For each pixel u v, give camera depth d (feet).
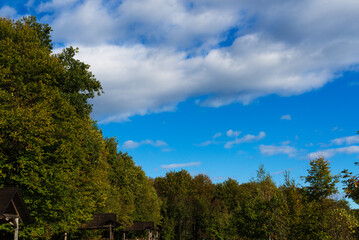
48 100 93.61
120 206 197.88
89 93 123.44
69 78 115.75
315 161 104.47
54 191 90.79
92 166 134.62
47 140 89.86
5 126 76.84
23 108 83.71
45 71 98.68
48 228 90.84
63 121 100.89
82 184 125.49
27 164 83.97
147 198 266.36
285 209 95.45
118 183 223.71
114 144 227.81
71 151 100.94
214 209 326.03
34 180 82.94
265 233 111.45
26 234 85.51
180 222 340.80
